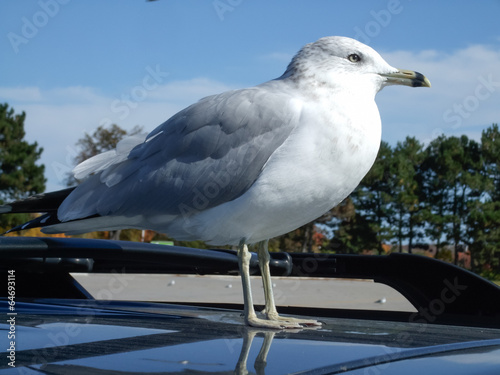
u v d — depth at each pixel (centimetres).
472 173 3481
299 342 126
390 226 3409
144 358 107
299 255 275
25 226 261
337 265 274
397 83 276
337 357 111
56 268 239
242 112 246
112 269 267
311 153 230
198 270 275
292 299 1057
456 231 3431
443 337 137
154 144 263
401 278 265
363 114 243
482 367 102
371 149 239
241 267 223
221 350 116
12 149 3403
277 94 250
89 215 256
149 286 1427
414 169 3509
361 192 3406
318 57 258
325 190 233
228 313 191
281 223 238
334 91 249
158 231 266
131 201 256
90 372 97
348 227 3431
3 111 3422
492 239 3378
